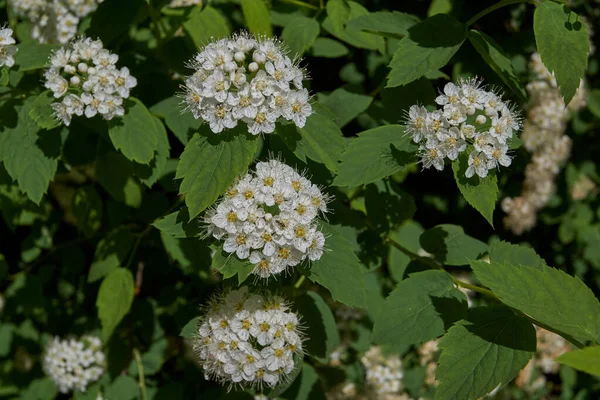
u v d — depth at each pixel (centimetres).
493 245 41
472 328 37
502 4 39
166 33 47
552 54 37
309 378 44
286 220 37
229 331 39
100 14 44
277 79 37
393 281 51
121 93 41
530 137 55
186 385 50
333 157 39
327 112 40
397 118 43
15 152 41
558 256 67
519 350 36
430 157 38
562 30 38
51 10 47
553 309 35
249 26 46
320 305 43
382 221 43
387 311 39
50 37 47
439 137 38
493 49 40
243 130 37
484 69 52
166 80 47
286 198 37
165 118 43
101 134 43
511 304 35
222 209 37
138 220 50
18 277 54
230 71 37
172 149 49
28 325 55
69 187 55
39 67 42
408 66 39
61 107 41
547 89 54
